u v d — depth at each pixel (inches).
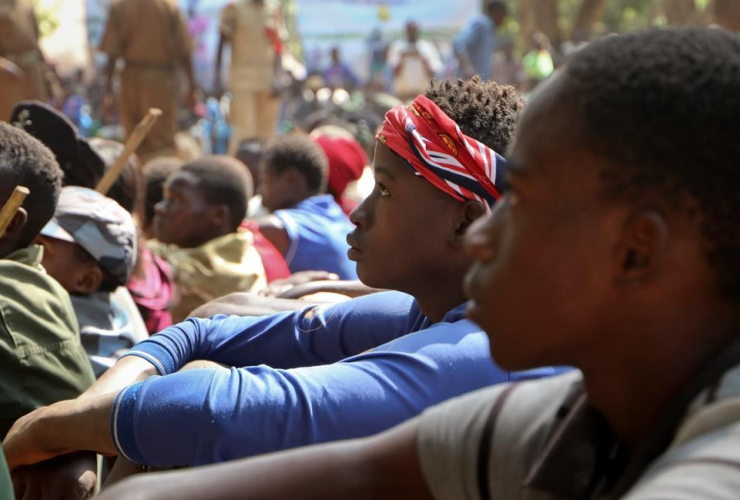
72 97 590.9
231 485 41.9
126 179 140.3
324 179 199.5
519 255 36.7
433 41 775.7
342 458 42.9
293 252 171.8
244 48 420.8
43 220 93.1
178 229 153.3
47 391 83.0
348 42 782.5
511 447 41.0
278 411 63.0
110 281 105.0
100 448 68.1
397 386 63.6
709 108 34.0
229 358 83.9
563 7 1015.0
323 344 82.0
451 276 70.1
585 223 35.4
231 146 428.1
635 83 34.8
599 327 36.1
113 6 350.0
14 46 286.5
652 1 944.3
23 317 82.9
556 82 37.0
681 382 35.4
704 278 34.7
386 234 70.1
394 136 68.4
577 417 39.1
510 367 38.1
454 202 68.7
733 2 295.9
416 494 42.6
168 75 356.8
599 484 38.6
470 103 71.3
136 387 66.4
